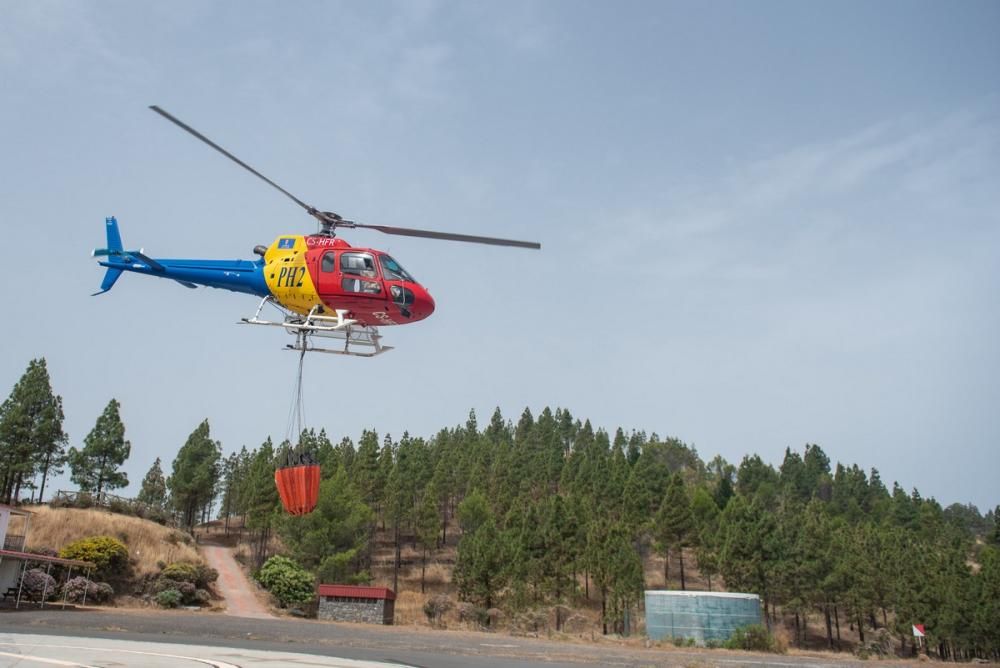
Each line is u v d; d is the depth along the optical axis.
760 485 113.00
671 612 46.72
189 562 56.22
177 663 18.17
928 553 72.50
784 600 64.75
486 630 50.72
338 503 63.56
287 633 30.64
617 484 87.94
